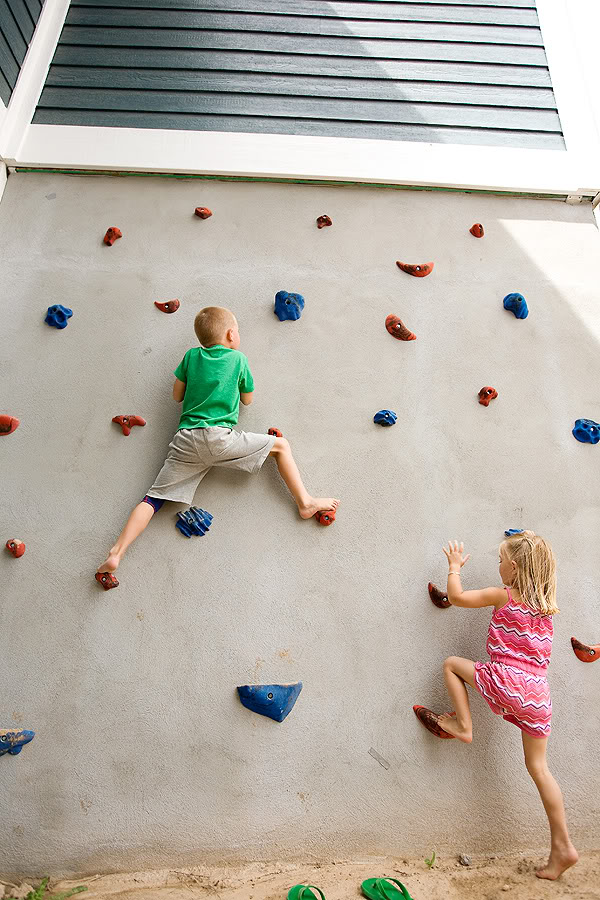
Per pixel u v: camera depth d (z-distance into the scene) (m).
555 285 3.65
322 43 4.14
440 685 2.83
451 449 3.24
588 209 3.86
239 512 3.04
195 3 4.21
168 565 2.94
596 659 2.90
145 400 3.26
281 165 3.79
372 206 3.80
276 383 3.32
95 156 3.76
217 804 2.64
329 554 3.00
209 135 3.86
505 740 2.77
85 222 3.67
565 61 4.17
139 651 2.81
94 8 4.19
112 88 3.97
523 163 3.87
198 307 3.48
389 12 4.25
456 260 3.68
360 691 2.80
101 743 2.69
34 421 3.19
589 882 2.46
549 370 3.44
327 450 3.20
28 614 2.85
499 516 3.13
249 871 2.56
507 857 2.62
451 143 3.91
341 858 2.61
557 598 3.00
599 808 2.71
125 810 2.62
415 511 3.11
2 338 3.36
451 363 3.42
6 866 2.55
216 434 2.93
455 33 4.22
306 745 2.72
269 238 3.67
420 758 2.73
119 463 3.13
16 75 3.92
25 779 2.64
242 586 2.93
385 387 3.35
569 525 3.13
